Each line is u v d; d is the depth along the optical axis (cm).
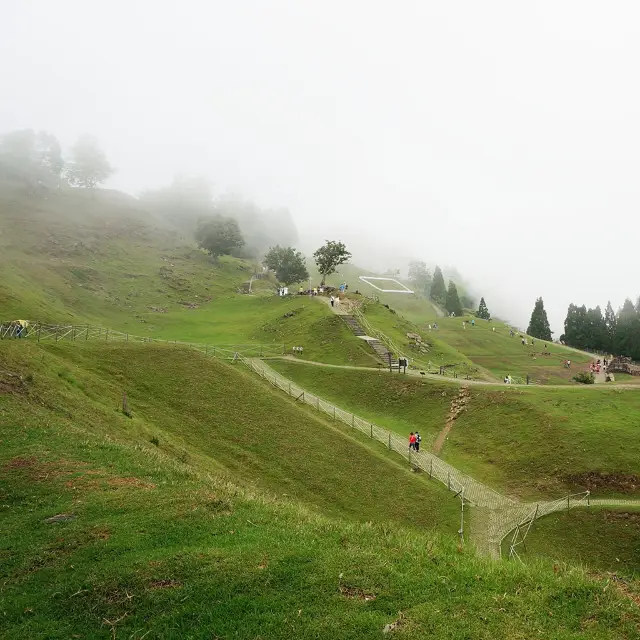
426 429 5206
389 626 1152
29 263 10638
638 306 14900
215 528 1714
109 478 2141
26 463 2208
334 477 3797
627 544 3278
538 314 15525
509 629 1156
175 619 1212
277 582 1348
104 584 1345
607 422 4469
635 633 1155
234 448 3906
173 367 5028
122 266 13662
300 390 5919
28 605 1281
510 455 4431
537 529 3475
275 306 10606
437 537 1822
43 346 4534
